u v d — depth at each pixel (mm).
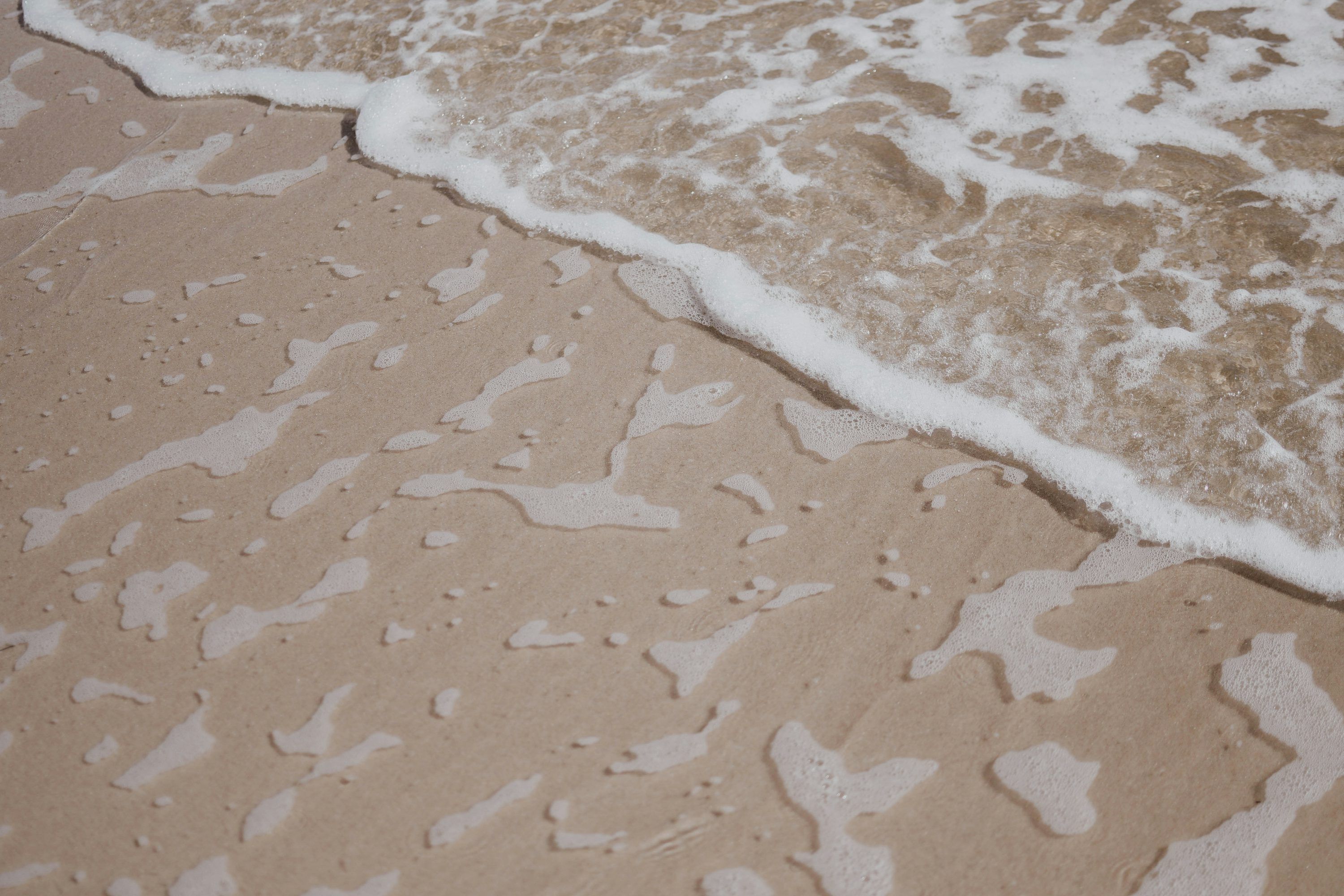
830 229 2180
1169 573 1613
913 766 1400
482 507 1740
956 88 2533
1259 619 1551
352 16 3006
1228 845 1312
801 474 1770
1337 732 1417
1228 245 2070
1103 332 1927
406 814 1360
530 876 1293
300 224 2340
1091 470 1741
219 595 1639
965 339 1944
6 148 2688
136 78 2906
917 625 1557
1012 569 1624
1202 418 1784
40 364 2062
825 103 2520
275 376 1992
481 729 1450
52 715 1493
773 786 1379
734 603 1595
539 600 1605
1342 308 1925
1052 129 2389
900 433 1823
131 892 1292
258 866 1313
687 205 2271
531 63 2738
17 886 1304
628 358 1978
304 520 1738
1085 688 1479
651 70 2676
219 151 2592
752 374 1938
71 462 1868
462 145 2500
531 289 2127
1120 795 1367
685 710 1465
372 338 2053
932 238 2143
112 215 2422
